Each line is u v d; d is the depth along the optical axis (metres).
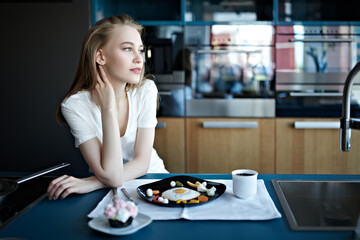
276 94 2.75
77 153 2.70
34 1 2.61
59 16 2.62
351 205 0.95
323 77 2.73
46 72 2.65
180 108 2.81
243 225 0.80
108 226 0.78
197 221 0.83
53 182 1.04
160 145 2.81
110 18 1.33
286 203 0.93
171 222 0.83
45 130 2.69
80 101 1.37
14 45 2.64
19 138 2.71
